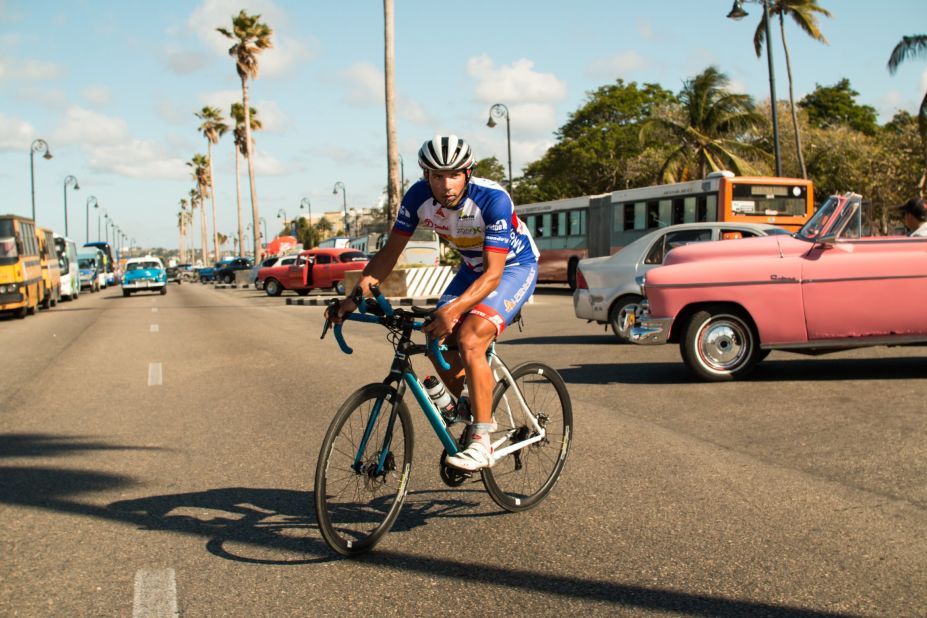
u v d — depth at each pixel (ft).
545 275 103.35
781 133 143.13
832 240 25.67
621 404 24.02
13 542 13.73
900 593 10.87
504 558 12.50
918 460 16.97
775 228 39.47
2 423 24.25
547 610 10.64
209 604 11.07
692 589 11.14
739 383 26.55
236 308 82.84
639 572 11.78
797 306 25.95
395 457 13.30
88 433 22.53
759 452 18.11
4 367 37.47
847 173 139.33
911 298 25.27
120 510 15.37
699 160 127.54
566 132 181.68
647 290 27.30
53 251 103.30
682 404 23.67
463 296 12.95
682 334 27.02
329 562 12.51
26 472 18.42
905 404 22.30
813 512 14.10
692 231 39.24
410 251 105.40
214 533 13.93
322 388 28.78
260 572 12.16
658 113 127.24
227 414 24.61
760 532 13.23
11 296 76.38
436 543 13.25
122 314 77.05
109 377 33.24
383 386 12.99
